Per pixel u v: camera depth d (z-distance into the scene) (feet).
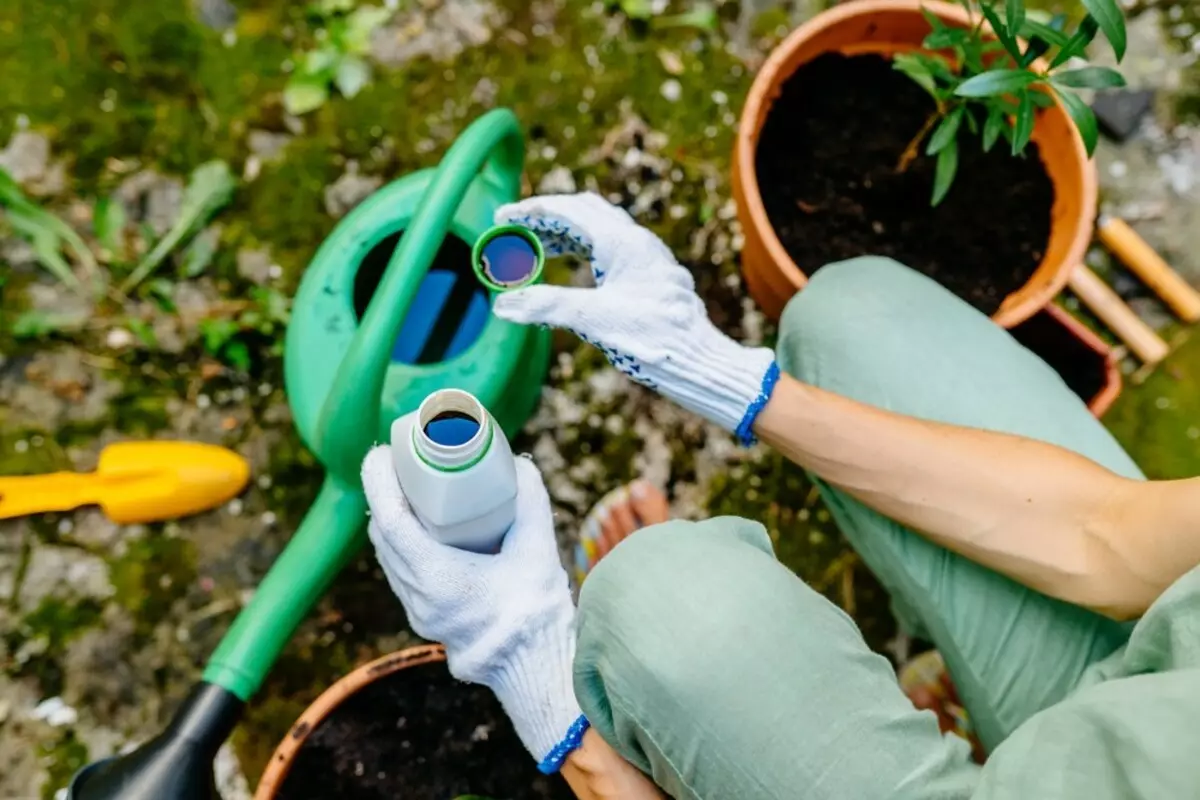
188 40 4.77
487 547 3.28
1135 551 2.69
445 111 4.78
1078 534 2.85
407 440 2.88
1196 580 2.30
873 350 3.37
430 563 3.10
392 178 4.75
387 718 3.88
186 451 4.46
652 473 4.62
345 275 3.80
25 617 4.42
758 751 2.39
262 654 3.59
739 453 4.64
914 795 2.34
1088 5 2.87
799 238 4.15
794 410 3.20
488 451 2.86
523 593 3.16
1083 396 4.32
